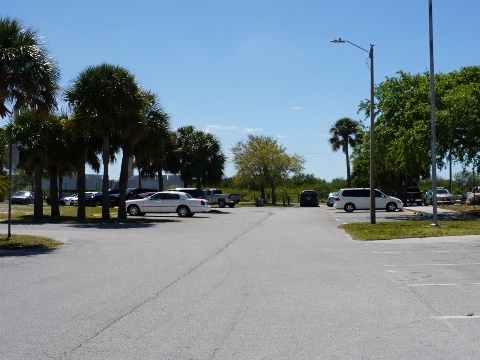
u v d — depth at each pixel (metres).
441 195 51.66
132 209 35.75
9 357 5.99
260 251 15.80
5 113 18.55
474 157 31.02
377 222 26.91
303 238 19.91
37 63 17.55
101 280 10.89
